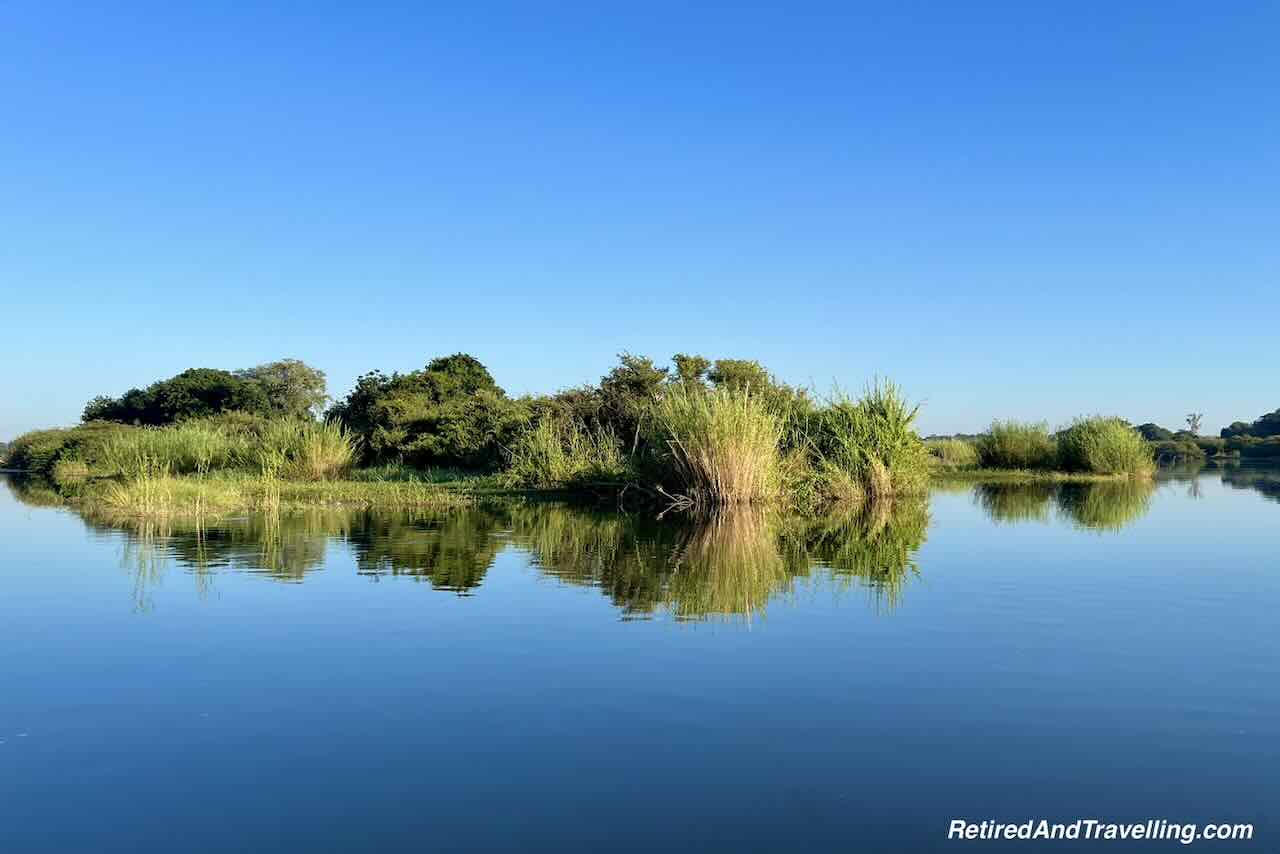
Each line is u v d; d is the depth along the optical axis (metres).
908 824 3.71
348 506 18.17
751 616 7.44
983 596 8.30
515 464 24.23
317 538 12.63
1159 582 9.09
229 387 55.91
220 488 19.70
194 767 4.32
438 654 6.26
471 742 4.61
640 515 16.41
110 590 8.65
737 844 3.54
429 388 35.53
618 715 5.00
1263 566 10.18
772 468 18.67
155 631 6.98
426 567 9.98
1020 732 4.73
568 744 4.57
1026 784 4.09
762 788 4.05
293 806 3.89
